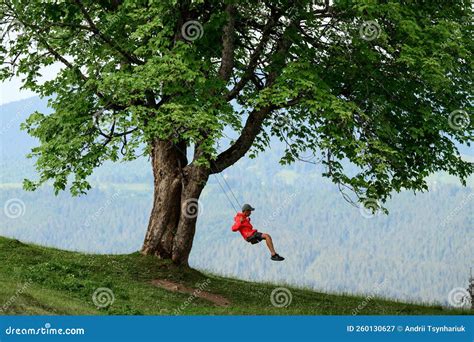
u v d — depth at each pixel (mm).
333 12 29125
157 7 27938
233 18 29406
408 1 29094
